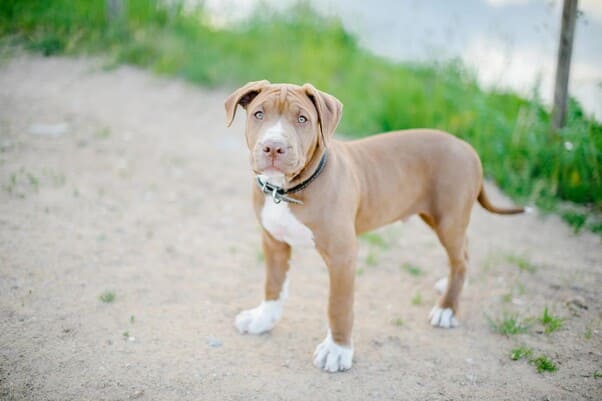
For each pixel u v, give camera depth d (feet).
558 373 4.12
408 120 7.41
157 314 4.43
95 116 7.33
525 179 6.41
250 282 4.90
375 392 3.91
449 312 4.55
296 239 4.11
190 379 3.91
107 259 4.94
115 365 3.96
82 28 9.37
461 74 7.76
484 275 5.16
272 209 4.05
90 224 5.34
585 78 6.78
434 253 5.50
